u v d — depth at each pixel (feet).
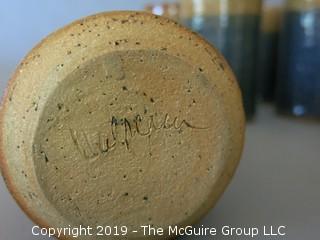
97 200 0.29
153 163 0.30
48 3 0.69
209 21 0.60
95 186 0.29
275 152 0.54
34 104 0.28
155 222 0.30
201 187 0.31
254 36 0.63
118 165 0.29
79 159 0.29
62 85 0.28
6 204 0.37
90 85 0.28
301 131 0.64
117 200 0.30
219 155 0.31
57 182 0.29
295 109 0.67
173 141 0.30
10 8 0.67
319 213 0.37
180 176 0.31
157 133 0.30
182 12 0.63
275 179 0.45
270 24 0.78
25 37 0.69
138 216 0.30
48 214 0.29
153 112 0.30
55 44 0.29
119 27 0.29
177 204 0.31
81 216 0.29
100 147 0.29
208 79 0.30
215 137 0.31
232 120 0.32
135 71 0.29
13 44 0.68
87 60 0.28
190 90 0.30
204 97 0.30
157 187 0.30
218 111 0.31
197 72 0.30
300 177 0.45
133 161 0.30
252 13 0.61
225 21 0.60
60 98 0.28
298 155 0.53
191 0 0.61
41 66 0.29
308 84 0.65
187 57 0.30
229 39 0.61
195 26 0.61
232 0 0.59
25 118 0.28
